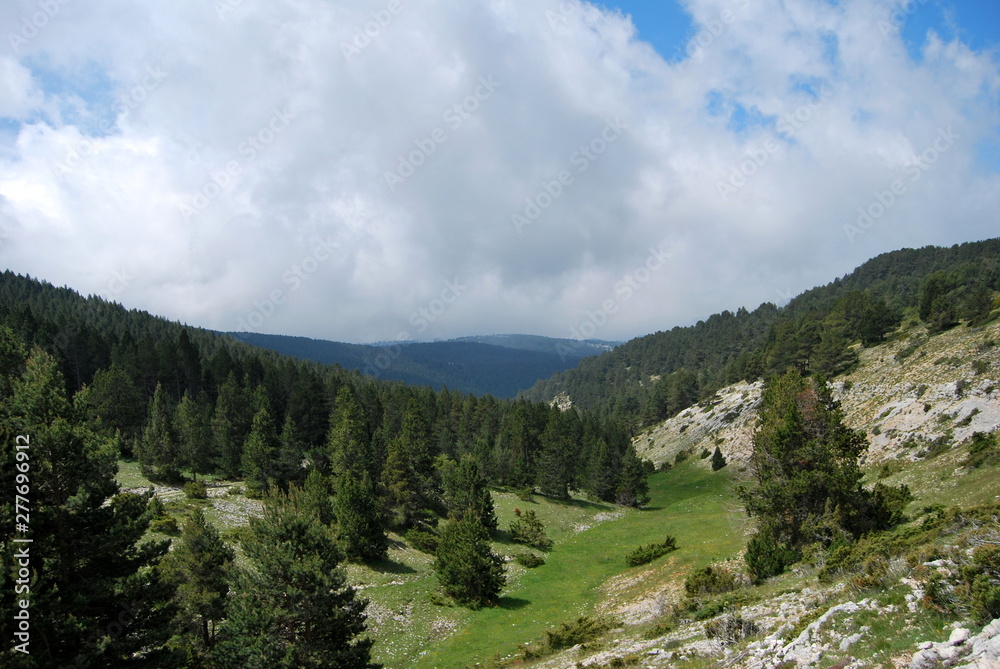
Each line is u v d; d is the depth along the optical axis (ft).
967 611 39.70
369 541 167.02
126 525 69.56
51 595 60.13
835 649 43.98
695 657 61.41
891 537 80.53
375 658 111.86
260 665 68.80
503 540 220.64
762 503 117.50
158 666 70.54
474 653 112.16
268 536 76.69
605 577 166.91
